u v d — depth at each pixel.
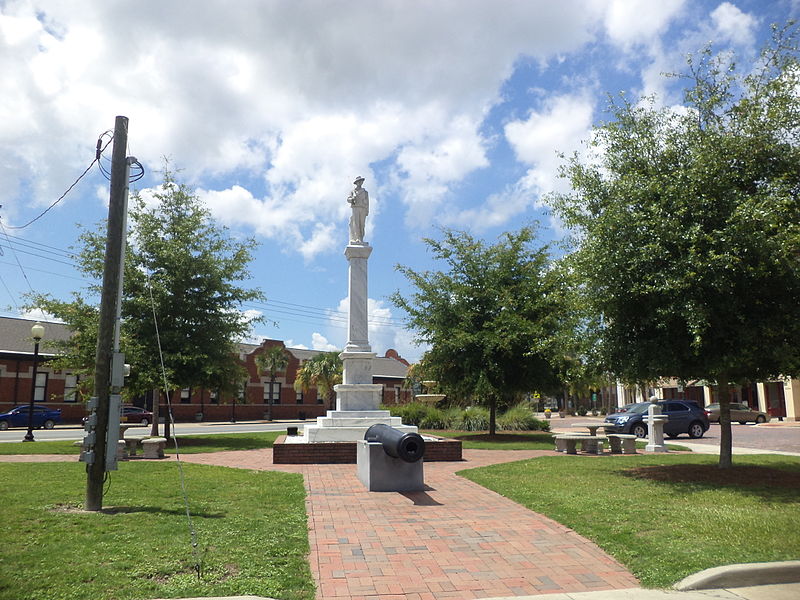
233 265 21.94
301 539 6.71
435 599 5.20
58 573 5.30
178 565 5.64
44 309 20.00
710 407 36.22
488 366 22.72
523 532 7.32
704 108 11.92
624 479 11.16
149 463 13.58
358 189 17.80
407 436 9.98
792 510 8.13
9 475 11.11
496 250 24.58
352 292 17.27
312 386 56.16
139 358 19.20
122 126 8.85
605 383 13.84
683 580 5.59
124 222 8.72
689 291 10.17
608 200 11.91
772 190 10.58
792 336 10.20
